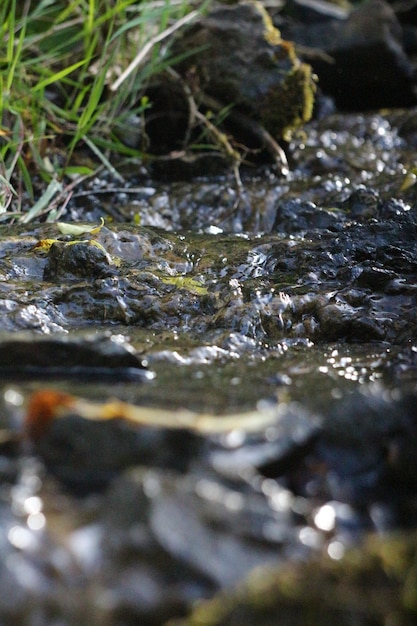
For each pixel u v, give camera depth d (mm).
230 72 7164
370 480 2607
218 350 3861
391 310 4309
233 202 6395
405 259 4711
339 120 8203
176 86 7250
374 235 4953
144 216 6074
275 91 7125
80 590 2061
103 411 2600
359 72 8977
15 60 6113
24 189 6348
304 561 2189
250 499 2324
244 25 7242
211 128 6980
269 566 2156
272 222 6254
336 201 6129
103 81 6426
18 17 7570
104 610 2023
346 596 2092
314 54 8531
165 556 2125
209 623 2039
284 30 9242
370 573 2158
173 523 2178
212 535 2188
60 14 7422
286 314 4254
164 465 2471
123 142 7152
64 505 2330
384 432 2699
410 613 2068
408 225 4961
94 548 2152
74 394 3104
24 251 4797
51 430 2551
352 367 3668
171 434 2506
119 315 4305
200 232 5676
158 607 2053
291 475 2547
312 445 2617
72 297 4367
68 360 3422
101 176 6691
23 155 6449
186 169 6887
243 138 7254
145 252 4863
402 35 9992
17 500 2307
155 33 7328
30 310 4168
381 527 2441
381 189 6488
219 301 4344
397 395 2799
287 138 7316
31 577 2061
